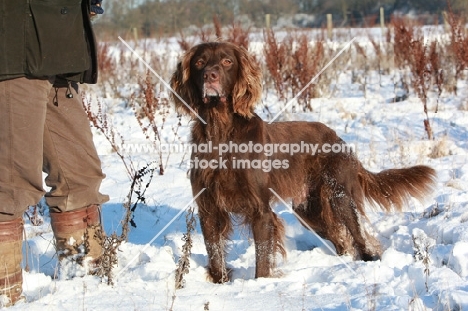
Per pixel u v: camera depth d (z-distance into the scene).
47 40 4.16
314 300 4.06
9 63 4.07
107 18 26.22
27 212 6.93
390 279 4.69
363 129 10.44
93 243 4.98
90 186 4.91
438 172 7.76
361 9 30.92
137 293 4.38
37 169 4.30
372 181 6.54
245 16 25.81
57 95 4.64
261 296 4.22
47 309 3.96
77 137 4.77
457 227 5.75
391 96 14.00
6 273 4.27
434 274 4.47
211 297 4.20
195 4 26.30
